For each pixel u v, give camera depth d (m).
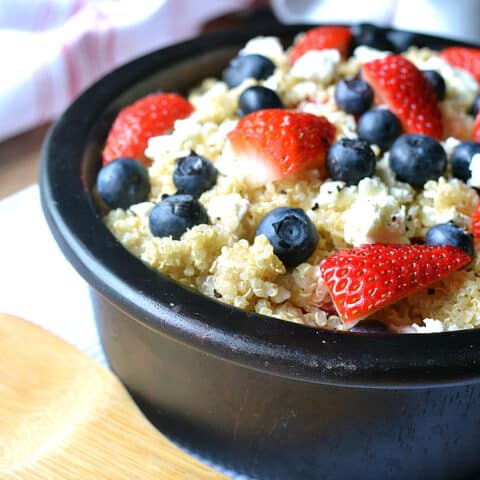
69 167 0.31
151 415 0.31
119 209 0.31
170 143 0.32
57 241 0.29
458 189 0.30
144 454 0.29
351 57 0.38
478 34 0.48
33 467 0.28
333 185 0.30
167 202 0.29
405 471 0.28
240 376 0.27
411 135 0.31
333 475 0.29
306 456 0.28
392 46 0.38
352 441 0.28
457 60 0.37
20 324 0.32
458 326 0.28
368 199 0.30
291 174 0.30
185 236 0.29
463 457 0.29
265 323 0.26
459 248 0.29
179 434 0.30
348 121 0.33
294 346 0.26
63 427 0.29
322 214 0.30
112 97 0.34
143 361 0.29
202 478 0.28
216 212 0.29
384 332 0.27
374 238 0.29
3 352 0.31
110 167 0.31
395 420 0.27
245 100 0.33
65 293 0.36
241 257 0.28
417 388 0.26
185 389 0.29
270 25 0.39
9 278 0.36
